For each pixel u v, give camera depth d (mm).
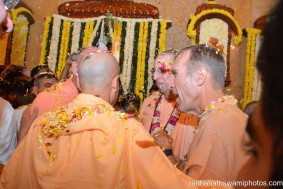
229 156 1395
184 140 2283
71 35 4934
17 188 1327
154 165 1219
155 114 2508
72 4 5012
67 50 4898
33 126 1397
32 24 5172
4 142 2127
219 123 1456
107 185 1188
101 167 1203
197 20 4863
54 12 5262
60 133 1312
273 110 597
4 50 4711
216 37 4875
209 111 1557
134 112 3488
